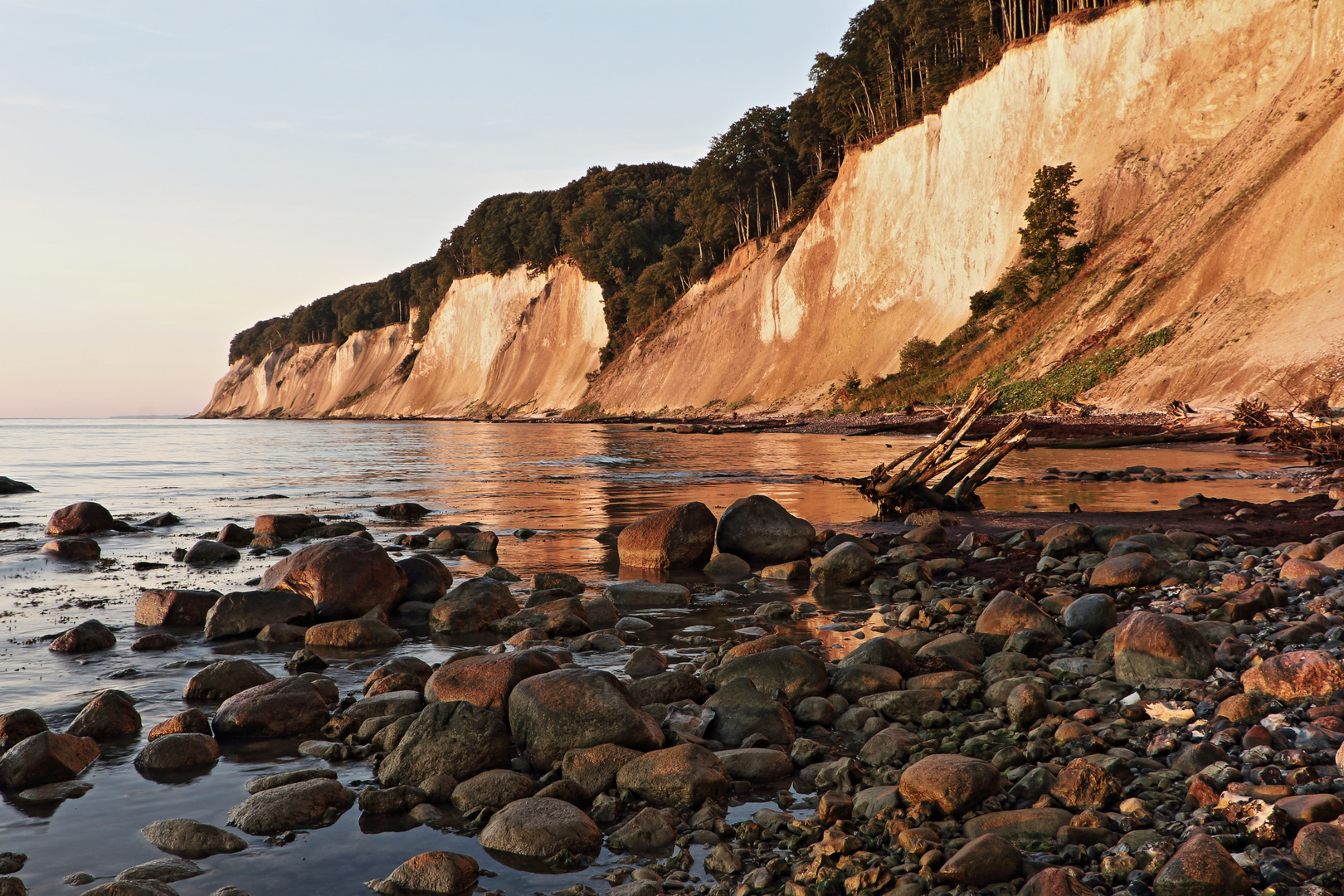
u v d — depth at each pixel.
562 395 123.56
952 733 6.10
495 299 143.62
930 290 75.00
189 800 5.47
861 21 89.88
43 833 5.00
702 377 97.88
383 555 11.01
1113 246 58.22
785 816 4.96
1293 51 56.47
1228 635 7.63
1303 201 42.91
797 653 7.29
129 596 11.85
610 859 4.67
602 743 5.81
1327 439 27.41
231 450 55.47
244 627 9.70
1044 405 48.75
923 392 62.69
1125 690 6.70
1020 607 8.62
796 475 29.42
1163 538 12.25
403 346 178.12
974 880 4.09
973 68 77.88
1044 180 60.28
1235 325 42.25
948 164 74.38
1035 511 18.31
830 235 85.88
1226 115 57.81
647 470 33.00
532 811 4.98
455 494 25.61
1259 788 4.65
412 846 4.88
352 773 5.90
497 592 10.68
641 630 9.81
